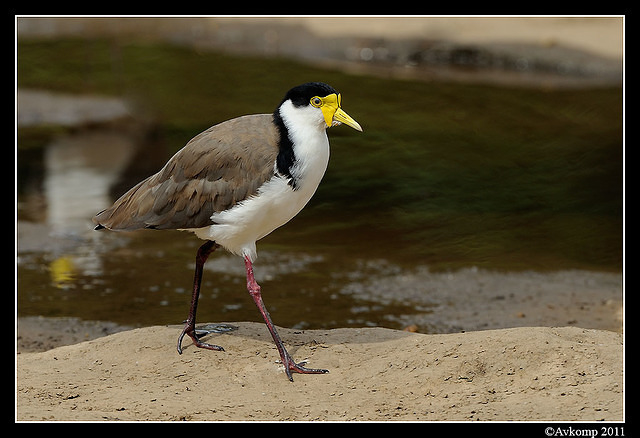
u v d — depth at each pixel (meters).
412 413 8.05
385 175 18.19
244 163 9.14
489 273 14.00
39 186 17.44
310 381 8.94
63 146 19.92
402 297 13.07
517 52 25.48
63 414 8.03
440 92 23.45
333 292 13.21
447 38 26.20
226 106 22.23
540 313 12.43
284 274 13.91
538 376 8.58
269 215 9.30
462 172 18.28
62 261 14.18
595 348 8.90
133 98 22.95
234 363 9.34
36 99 22.55
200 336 9.85
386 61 26.19
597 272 14.06
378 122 21.03
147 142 20.17
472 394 8.38
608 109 22.00
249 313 12.34
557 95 23.20
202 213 9.30
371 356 9.40
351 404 8.34
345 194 17.33
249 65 25.77
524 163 18.73
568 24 26.62
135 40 28.20
